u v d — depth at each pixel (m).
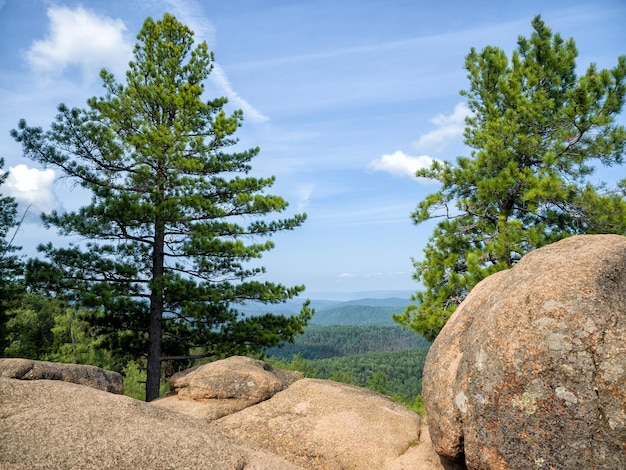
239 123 20.16
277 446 7.18
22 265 16.03
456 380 5.43
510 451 4.57
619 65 14.43
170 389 9.62
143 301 16.83
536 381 4.51
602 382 4.20
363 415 7.72
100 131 16.70
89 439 4.22
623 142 15.13
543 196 13.99
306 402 8.20
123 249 17.09
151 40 19.17
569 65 16.98
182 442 4.55
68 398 4.98
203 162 18.58
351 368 167.12
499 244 14.73
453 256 17.03
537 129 16.36
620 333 4.32
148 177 17.27
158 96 17.66
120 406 5.06
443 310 15.93
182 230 17.67
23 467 3.68
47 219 15.73
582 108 14.45
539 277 5.16
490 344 5.00
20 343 28.14
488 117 18.45
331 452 6.95
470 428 5.00
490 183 15.26
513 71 17.75
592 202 13.94
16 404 4.65
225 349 16.95
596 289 4.69
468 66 19.33
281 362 74.44
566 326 4.55
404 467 6.52
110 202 15.61
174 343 18.84
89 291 15.55
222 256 17.67
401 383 147.00
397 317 17.34
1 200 23.41
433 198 17.72
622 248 5.18
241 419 7.84
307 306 18.67
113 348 17.41
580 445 4.19
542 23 17.19
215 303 16.86
